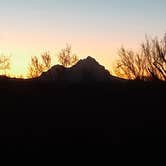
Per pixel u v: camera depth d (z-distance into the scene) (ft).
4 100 136.15
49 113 118.73
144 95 135.44
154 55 137.90
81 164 67.21
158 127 93.81
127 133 88.17
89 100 142.20
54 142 80.23
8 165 64.80
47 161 68.08
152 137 84.02
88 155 71.92
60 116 114.21
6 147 75.31
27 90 154.81
